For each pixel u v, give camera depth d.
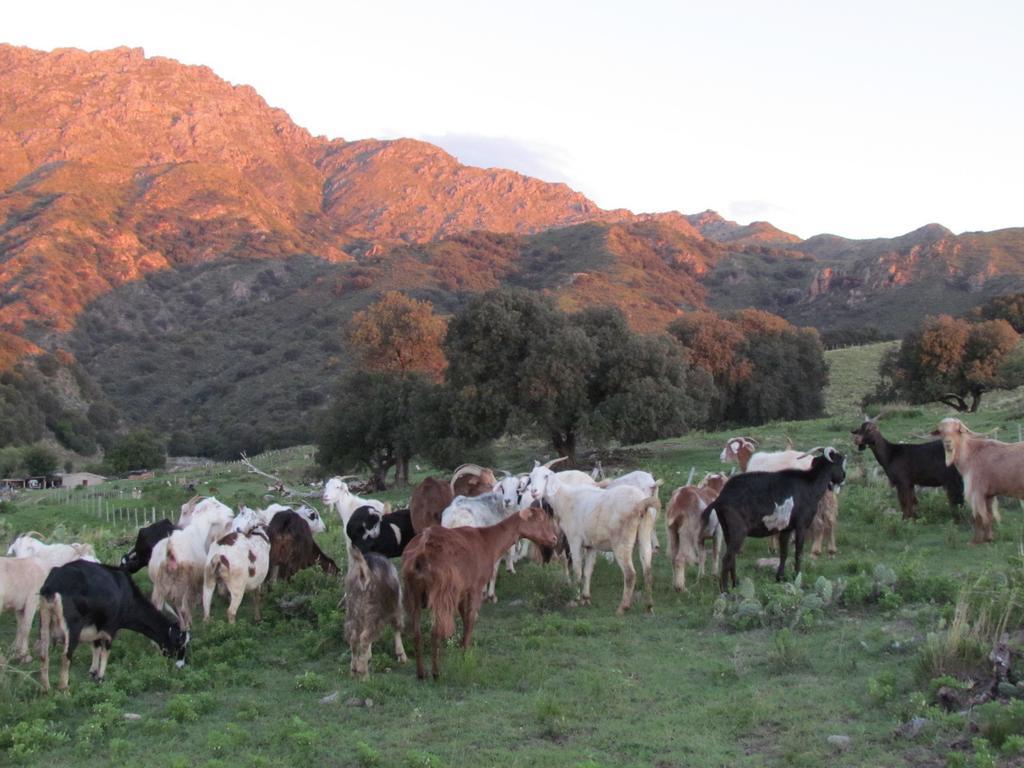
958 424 14.14
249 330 173.12
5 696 9.14
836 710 8.01
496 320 36.44
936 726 7.37
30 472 84.50
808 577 12.80
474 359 36.81
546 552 14.56
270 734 8.06
